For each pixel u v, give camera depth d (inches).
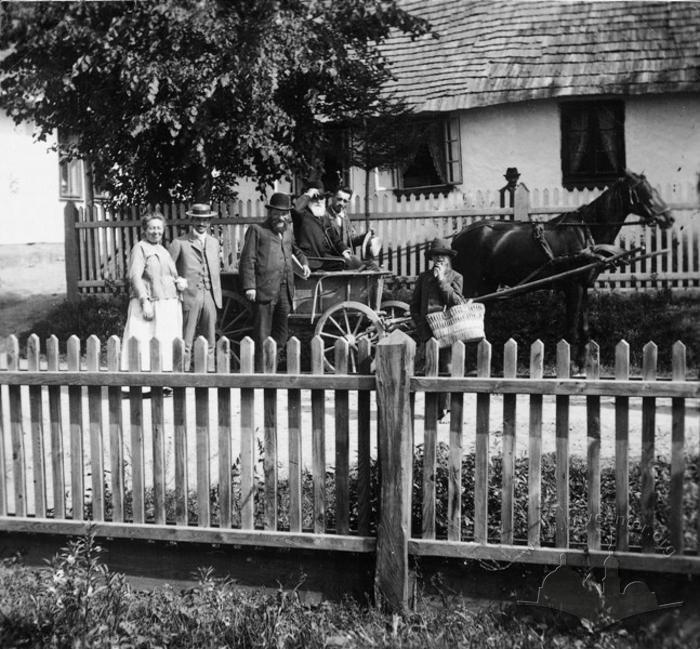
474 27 642.2
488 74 616.4
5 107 502.9
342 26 495.8
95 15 466.6
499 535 192.7
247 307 425.4
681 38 589.0
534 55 612.7
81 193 706.2
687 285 468.4
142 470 194.1
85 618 167.3
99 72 462.3
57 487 200.4
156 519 193.8
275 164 518.0
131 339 194.7
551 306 454.0
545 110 606.2
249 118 476.7
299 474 186.2
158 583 196.4
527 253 409.4
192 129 467.5
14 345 200.4
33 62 486.6
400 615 176.6
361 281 407.5
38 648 162.7
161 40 458.0
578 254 400.2
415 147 597.3
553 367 409.4
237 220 522.9
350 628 172.4
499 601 178.7
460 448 177.6
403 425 176.6
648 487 169.3
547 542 178.5
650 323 434.9
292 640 165.5
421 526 197.5
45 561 197.3
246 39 452.4
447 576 180.9
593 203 410.0
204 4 442.6
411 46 654.5
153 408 193.0
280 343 411.5
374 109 554.6
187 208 538.0
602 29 609.6
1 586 188.1
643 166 588.1
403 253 517.7
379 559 178.7
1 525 200.7
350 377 181.3
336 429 184.1
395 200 559.8
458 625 170.2
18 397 201.3
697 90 567.2
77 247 561.9
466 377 175.6
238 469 259.0
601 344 431.5
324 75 502.3
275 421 187.0
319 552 188.2
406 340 177.3
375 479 187.2
